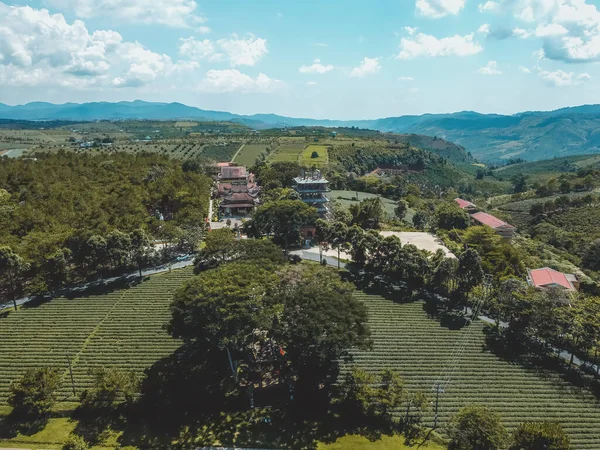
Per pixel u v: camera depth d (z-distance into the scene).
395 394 69.81
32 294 103.19
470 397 75.00
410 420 70.25
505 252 129.25
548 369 81.62
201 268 109.06
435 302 102.69
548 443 57.66
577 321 82.56
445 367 81.81
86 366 80.56
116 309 97.31
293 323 71.44
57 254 102.19
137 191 155.88
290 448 64.50
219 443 65.31
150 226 133.00
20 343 86.00
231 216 175.50
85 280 110.62
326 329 69.88
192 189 167.75
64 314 95.19
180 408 71.94
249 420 69.62
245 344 73.62
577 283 118.69
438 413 71.44
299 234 135.00
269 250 99.75
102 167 185.12
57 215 127.50
